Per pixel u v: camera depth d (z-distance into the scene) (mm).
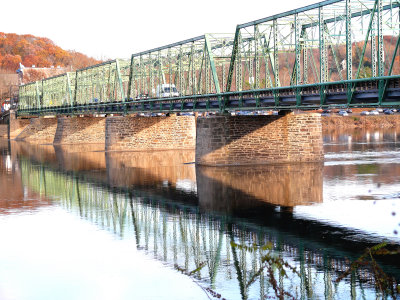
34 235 31781
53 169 61688
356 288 21969
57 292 23078
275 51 50844
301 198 38969
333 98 43250
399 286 19750
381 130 111000
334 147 76062
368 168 52062
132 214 36344
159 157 69750
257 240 29125
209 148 56781
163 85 81312
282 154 56469
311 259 25656
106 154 76688
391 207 35000
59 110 117688
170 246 28844
